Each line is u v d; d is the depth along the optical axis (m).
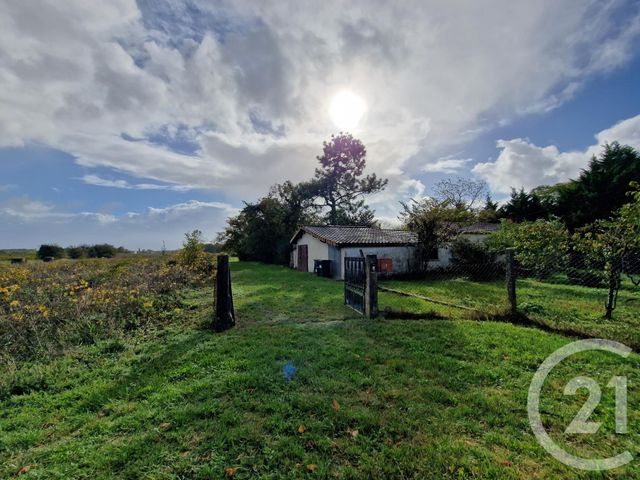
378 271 13.84
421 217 14.25
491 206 24.58
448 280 12.87
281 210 26.00
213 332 5.11
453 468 2.01
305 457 2.13
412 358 3.82
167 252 19.89
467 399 2.86
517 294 8.84
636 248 5.78
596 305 7.16
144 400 2.94
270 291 9.71
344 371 3.46
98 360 3.99
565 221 16.44
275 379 3.27
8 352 4.18
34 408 2.88
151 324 5.54
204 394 2.97
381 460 2.09
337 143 30.22
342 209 30.83
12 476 2.03
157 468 2.05
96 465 2.08
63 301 6.22
